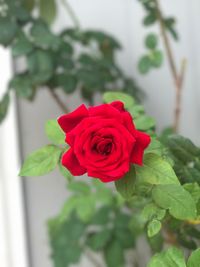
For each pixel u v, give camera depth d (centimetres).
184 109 56
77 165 27
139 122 34
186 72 55
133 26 56
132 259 59
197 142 56
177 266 28
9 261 59
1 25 46
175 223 33
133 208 48
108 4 56
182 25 55
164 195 29
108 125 26
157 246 38
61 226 56
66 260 55
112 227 53
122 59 56
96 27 56
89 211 49
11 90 51
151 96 56
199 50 55
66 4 53
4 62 55
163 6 55
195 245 35
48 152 30
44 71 46
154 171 28
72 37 51
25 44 46
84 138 26
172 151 32
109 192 50
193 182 32
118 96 35
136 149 26
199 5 54
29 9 52
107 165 25
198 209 30
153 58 46
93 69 50
